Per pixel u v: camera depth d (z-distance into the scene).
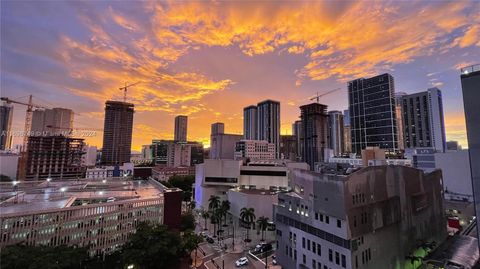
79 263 55.56
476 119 32.84
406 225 63.72
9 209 63.47
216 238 95.62
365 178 54.53
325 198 53.25
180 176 194.38
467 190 109.81
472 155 33.12
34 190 93.44
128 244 65.88
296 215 61.84
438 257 66.00
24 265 47.41
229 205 111.69
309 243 57.28
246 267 71.25
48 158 194.25
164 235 66.06
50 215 61.84
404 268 60.75
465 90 34.03
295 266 61.06
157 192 95.88
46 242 60.53
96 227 69.00
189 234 76.12
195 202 148.50
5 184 99.00
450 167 116.56
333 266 50.69
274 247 85.94
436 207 79.19
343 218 48.69
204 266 72.38
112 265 66.19
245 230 103.62
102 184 111.44
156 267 64.75
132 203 77.19
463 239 75.56
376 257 53.41
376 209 55.31
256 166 136.75
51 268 47.59
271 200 105.50
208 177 137.75
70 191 93.25
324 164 79.38
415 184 70.25
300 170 62.47
